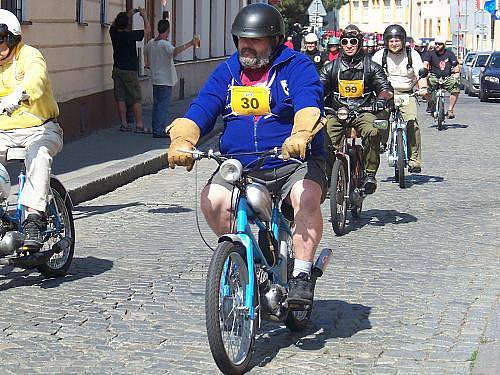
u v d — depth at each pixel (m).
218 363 6.14
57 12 18.83
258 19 6.42
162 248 10.48
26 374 6.41
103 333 7.32
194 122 6.50
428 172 16.67
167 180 16.27
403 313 7.82
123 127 21.70
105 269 9.43
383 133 12.90
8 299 8.30
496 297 8.30
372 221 12.06
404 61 14.92
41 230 8.70
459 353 6.77
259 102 6.54
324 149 6.81
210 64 38.16
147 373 6.43
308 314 7.38
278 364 6.60
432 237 11.02
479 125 26.86
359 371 6.45
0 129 8.83
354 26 11.76
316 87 6.49
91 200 14.07
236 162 6.10
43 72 8.70
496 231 11.37
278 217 6.71
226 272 6.23
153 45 20.47
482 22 56.22
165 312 7.89
